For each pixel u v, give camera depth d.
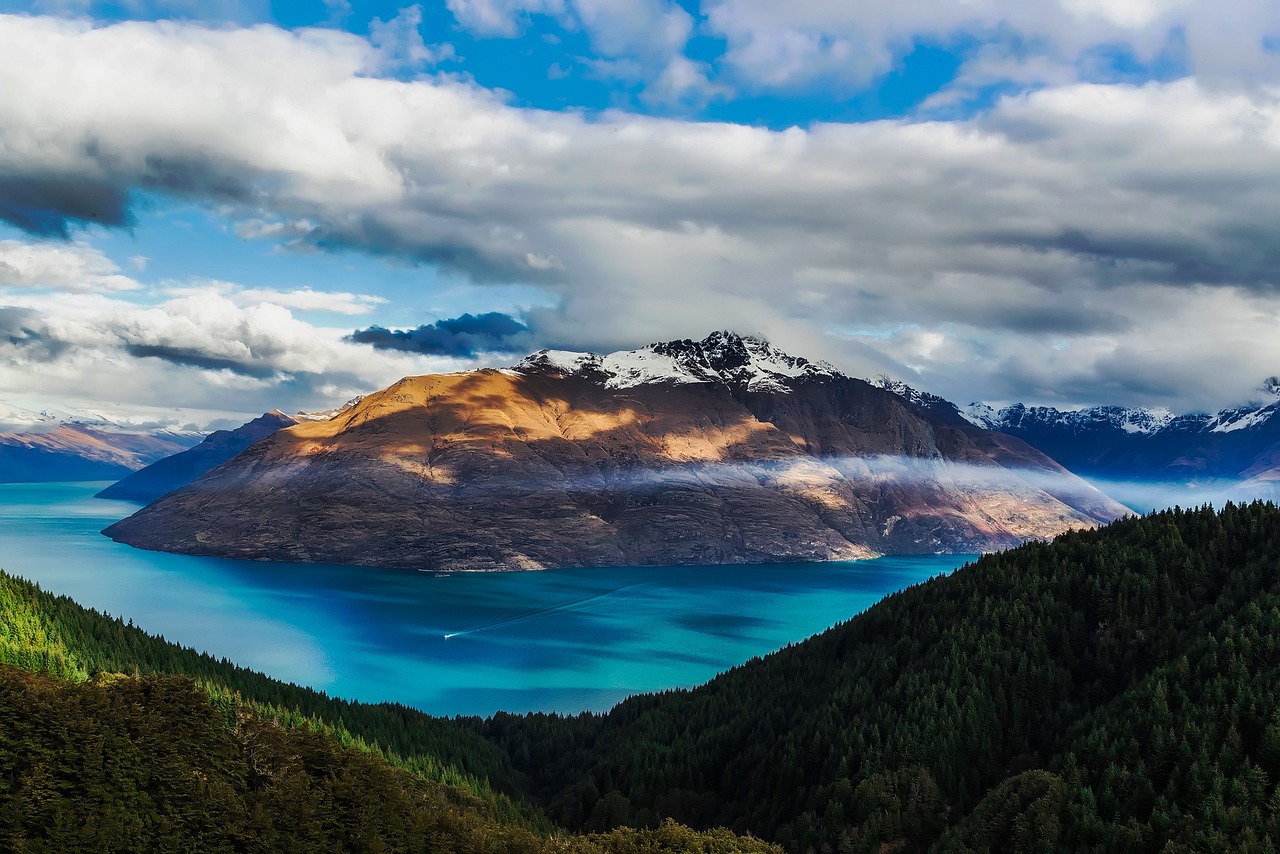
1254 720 196.25
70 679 197.25
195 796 154.12
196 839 148.25
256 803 159.25
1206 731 196.88
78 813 142.00
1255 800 180.62
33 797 140.62
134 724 162.50
